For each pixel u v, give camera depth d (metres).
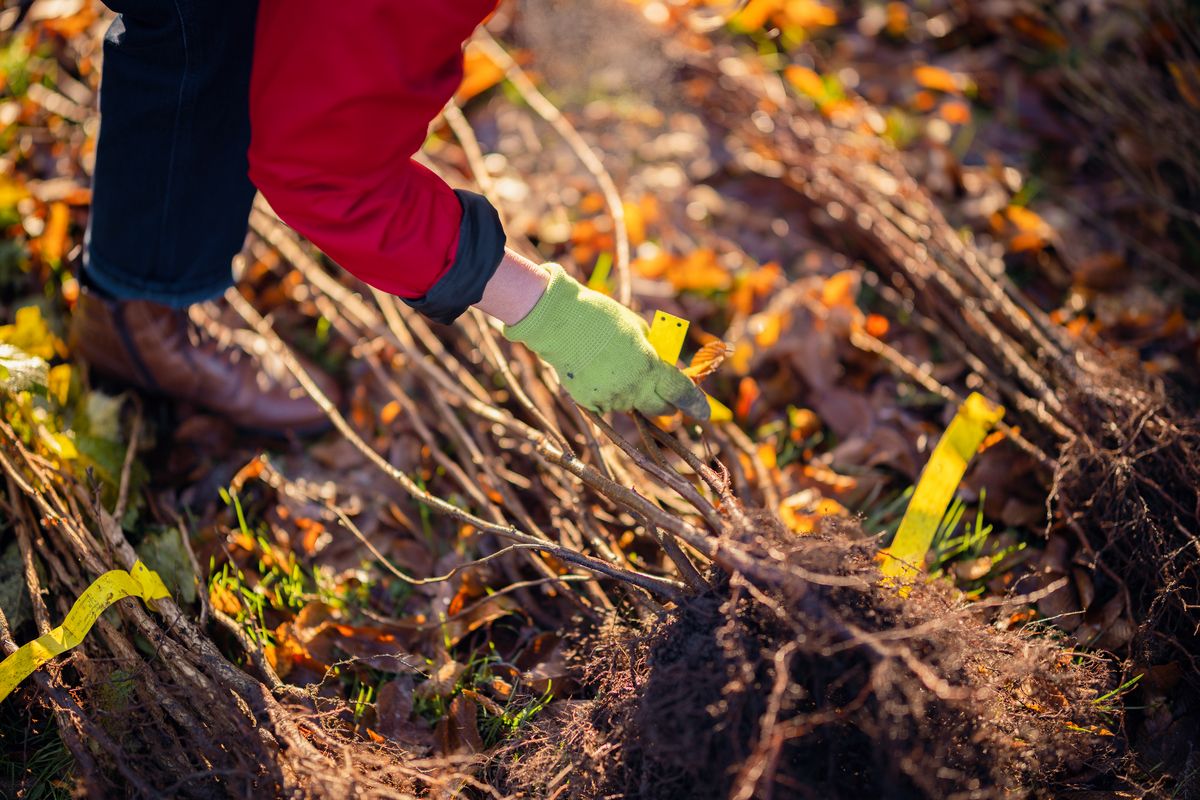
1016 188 2.60
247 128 1.56
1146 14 2.79
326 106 1.10
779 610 1.25
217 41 1.41
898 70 2.91
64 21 2.75
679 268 2.34
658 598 1.61
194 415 2.10
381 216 1.21
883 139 2.65
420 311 1.34
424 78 1.15
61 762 1.51
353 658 1.60
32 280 2.24
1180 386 2.12
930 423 2.10
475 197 1.33
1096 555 1.68
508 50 2.98
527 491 1.96
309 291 2.33
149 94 1.46
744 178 2.69
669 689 1.31
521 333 1.40
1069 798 1.45
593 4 3.01
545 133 2.78
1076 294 2.34
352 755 1.39
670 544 1.51
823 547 1.35
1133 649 1.61
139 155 1.55
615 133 2.79
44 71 2.69
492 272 1.31
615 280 2.34
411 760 1.43
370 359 2.13
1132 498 1.69
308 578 1.84
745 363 2.19
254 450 2.08
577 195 2.60
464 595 1.79
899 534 1.73
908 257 2.30
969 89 2.83
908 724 1.24
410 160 1.27
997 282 2.24
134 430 1.96
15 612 1.65
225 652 1.65
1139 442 1.78
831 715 1.22
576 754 1.39
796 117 2.69
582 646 1.66
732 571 1.38
